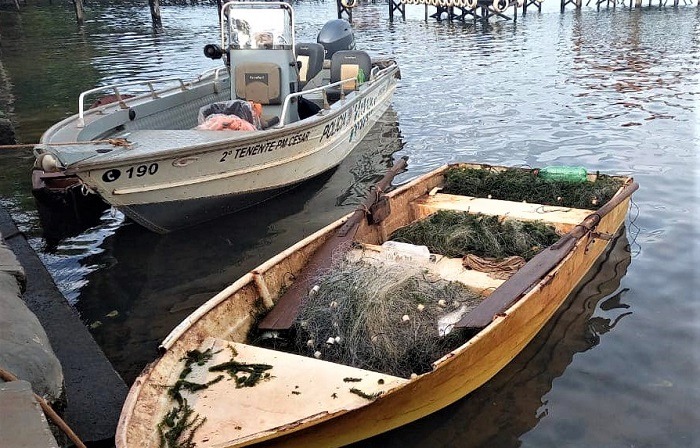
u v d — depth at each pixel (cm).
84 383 407
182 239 717
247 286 460
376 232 603
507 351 446
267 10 845
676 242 661
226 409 351
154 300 596
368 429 366
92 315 571
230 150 686
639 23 2827
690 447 388
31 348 317
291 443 334
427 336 426
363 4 4381
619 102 1297
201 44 2461
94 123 714
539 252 539
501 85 1509
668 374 456
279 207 802
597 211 579
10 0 4091
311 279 484
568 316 529
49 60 2084
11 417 234
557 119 1183
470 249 558
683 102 1283
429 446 391
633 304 547
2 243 466
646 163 922
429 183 700
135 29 2995
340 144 920
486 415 417
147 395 353
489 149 1020
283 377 374
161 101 845
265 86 839
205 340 410
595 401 430
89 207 783
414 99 1386
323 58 1070
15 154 1030
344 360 418
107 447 362
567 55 1953
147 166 627
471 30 2781
